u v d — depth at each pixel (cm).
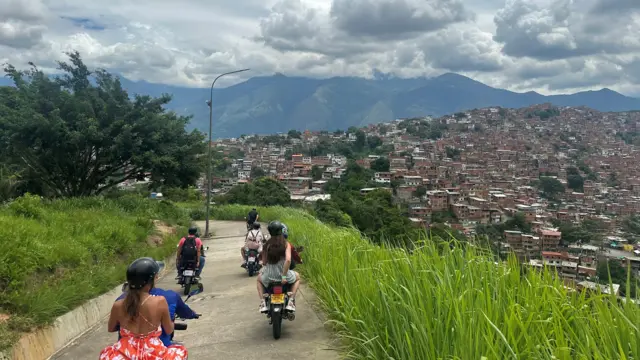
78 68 2488
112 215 1445
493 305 337
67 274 675
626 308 276
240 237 2181
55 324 541
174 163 2328
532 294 357
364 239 797
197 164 2598
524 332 274
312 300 691
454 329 310
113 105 2405
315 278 770
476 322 305
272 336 548
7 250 614
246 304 750
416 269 432
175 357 305
